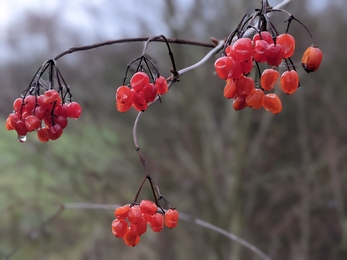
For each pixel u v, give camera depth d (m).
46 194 0.96
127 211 0.26
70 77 1.01
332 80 0.90
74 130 0.93
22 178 0.91
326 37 0.91
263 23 0.26
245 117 0.90
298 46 0.89
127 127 1.01
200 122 0.94
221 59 0.25
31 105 0.27
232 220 0.88
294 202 0.93
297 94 0.89
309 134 0.93
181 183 0.94
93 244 0.99
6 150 0.92
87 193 0.89
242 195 0.92
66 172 0.89
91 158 0.94
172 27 0.88
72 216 0.98
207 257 0.92
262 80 0.25
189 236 0.94
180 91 0.94
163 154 1.00
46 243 0.95
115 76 1.01
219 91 1.02
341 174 0.89
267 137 0.97
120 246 0.99
